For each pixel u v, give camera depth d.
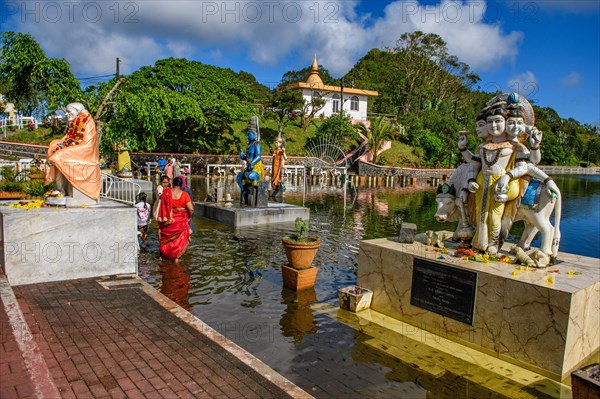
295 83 47.09
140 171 28.89
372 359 4.86
